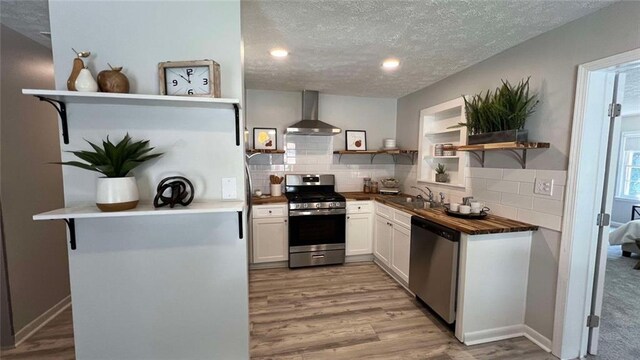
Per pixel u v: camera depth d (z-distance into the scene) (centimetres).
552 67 190
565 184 182
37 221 220
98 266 145
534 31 194
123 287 148
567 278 182
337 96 401
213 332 157
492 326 208
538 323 203
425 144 352
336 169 409
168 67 130
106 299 147
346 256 358
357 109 410
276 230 336
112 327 148
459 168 279
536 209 202
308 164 398
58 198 241
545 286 197
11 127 199
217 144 148
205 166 148
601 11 162
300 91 382
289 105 385
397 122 422
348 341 204
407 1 159
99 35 134
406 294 276
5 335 195
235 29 145
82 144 137
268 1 159
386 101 420
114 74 125
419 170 356
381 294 276
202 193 149
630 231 385
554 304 191
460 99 280
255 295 273
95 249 143
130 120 140
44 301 225
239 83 147
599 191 180
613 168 181
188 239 151
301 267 343
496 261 203
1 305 194
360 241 358
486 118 222
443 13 172
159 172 145
